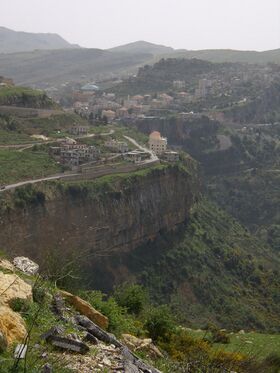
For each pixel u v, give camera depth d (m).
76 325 12.77
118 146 113.19
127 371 10.79
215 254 101.56
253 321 72.31
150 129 191.25
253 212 157.88
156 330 19.94
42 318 12.27
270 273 98.06
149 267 89.38
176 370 14.52
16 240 67.62
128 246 88.81
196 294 86.62
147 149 123.62
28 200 71.12
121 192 87.06
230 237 115.88
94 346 11.86
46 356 10.11
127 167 97.00
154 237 95.81
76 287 18.59
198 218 112.75
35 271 16.59
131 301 23.61
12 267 15.66
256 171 175.62
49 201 74.00
